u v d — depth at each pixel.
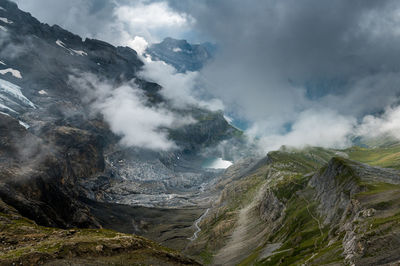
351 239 128.62
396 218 120.06
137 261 117.38
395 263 90.88
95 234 139.75
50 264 98.12
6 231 129.50
